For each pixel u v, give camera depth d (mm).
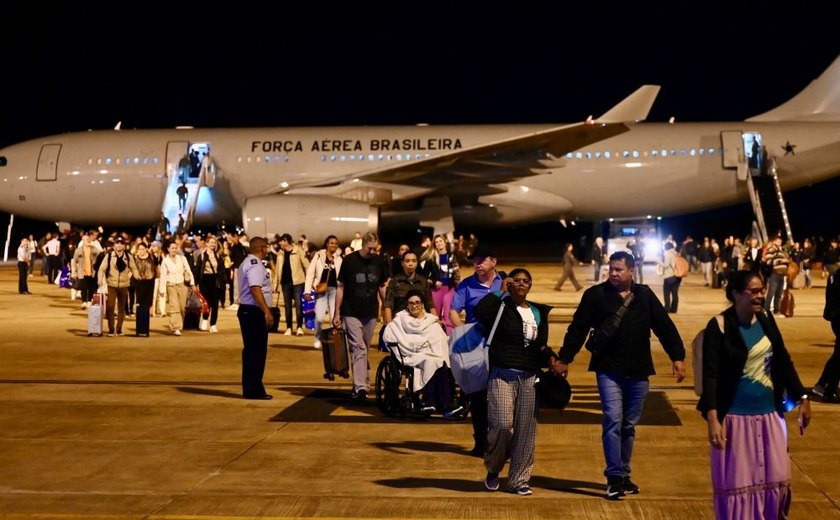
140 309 16781
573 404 10555
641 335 7145
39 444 8719
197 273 17766
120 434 9148
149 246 20422
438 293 11625
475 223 35719
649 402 10586
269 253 21594
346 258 11031
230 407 10500
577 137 29797
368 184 31922
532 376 7141
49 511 6684
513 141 29359
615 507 6773
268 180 33125
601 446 8617
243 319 10969
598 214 34844
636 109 29375
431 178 32312
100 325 16891
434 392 9531
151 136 34062
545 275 32531
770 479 5648
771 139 32906
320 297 15078
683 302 23031
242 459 8164
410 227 36531
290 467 7906
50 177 34031
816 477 7477
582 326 7211
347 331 10984
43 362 13828
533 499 6992
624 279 7129
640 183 33281
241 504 6852
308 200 29328
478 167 31844
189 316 17547
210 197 33594
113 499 6977
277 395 11266
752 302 5668
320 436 9078
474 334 7328
